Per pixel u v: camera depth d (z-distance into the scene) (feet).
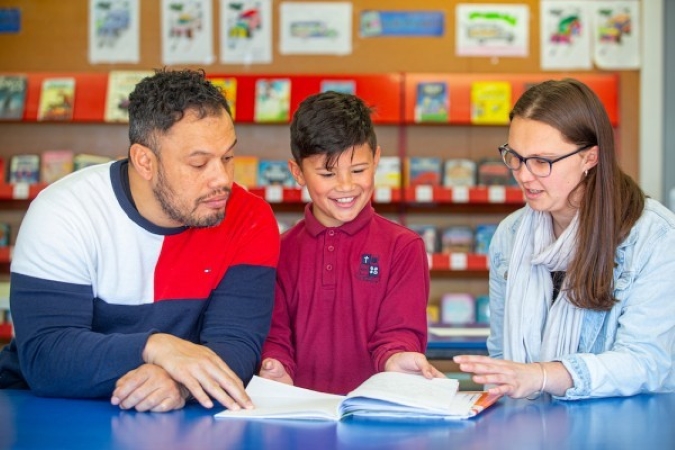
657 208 6.84
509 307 7.40
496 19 18.10
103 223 6.59
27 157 17.46
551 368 6.12
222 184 6.25
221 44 17.94
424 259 7.97
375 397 5.65
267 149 18.04
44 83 17.42
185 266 6.79
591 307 6.71
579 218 6.79
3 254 16.65
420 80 17.47
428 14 18.08
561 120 6.47
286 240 8.25
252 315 6.89
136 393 5.79
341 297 7.85
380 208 18.08
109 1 17.97
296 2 18.02
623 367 6.22
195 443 4.84
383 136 18.06
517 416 5.63
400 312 7.66
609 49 18.02
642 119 17.97
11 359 7.15
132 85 17.30
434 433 5.11
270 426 5.32
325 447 4.75
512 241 7.86
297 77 17.46
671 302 6.49
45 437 5.01
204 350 6.08
